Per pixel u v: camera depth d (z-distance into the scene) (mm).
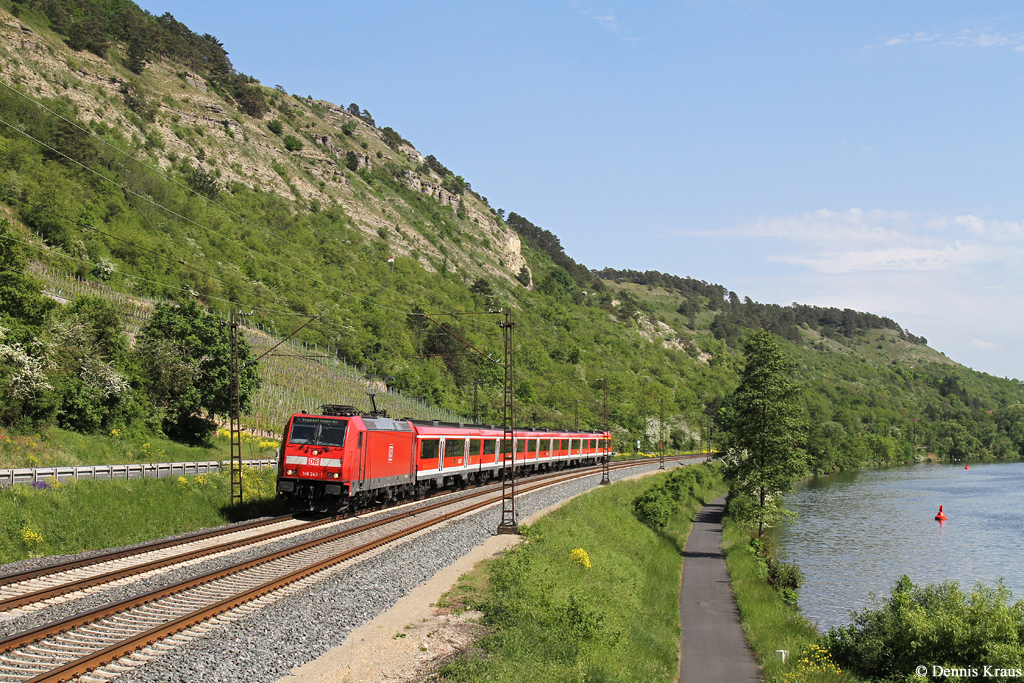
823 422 143500
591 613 22156
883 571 49281
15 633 13953
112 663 12711
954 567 50594
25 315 44656
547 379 139750
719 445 56688
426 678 14359
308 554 23250
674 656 24719
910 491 96938
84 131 128625
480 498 43781
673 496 62125
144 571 20172
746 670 24516
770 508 51125
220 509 34406
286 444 31312
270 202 180625
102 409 44062
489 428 54938
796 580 43781
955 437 182375
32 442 36094
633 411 138625
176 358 52031
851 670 24422
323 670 14086
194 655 13469
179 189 145125
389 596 20219
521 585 22844
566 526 36969
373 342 109938
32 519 25453
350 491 31078
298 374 85125
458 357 120125
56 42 178000
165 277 96625
